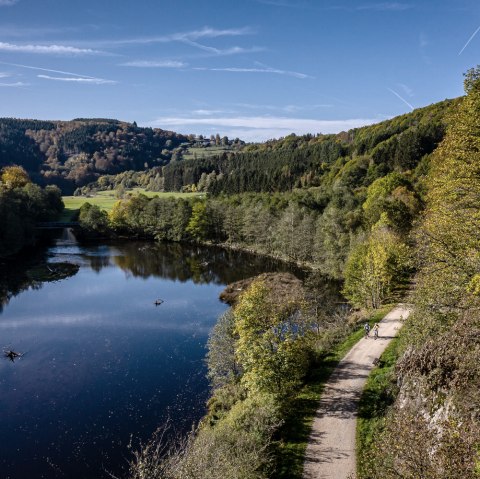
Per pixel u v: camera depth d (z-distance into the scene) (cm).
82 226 13350
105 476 2855
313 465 2222
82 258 10012
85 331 5406
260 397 2705
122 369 4347
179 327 5541
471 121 2336
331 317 5103
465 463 1081
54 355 4684
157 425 3381
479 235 2052
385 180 8888
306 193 11444
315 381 3181
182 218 12469
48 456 3052
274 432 2547
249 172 16088
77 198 19862
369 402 2786
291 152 19588
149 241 12800
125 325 5628
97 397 3809
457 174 2373
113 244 12131
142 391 3909
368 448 2302
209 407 3556
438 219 2397
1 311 6209
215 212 12300
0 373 4262
